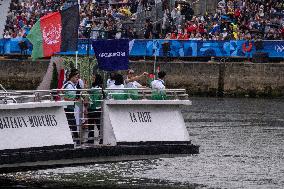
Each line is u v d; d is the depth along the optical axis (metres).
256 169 47.62
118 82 41.72
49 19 40.41
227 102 85.31
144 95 39.94
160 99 40.09
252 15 96.56
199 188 42.16
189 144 40.41
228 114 73.06
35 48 40.38
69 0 101.94
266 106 81.31
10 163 36.53
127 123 39.38
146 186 42.34
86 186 42.03
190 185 42.91
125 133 39.25
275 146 55.53
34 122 37.28
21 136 36.91
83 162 38.25
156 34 95.12
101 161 38.66
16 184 42.38
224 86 91.88
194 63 91.62
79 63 42.22
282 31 94.19
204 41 92.75
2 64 95.50
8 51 97.06
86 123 39.75
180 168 47.91
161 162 49.94
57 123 37.88
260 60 92.25
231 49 92.75
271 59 93.06
